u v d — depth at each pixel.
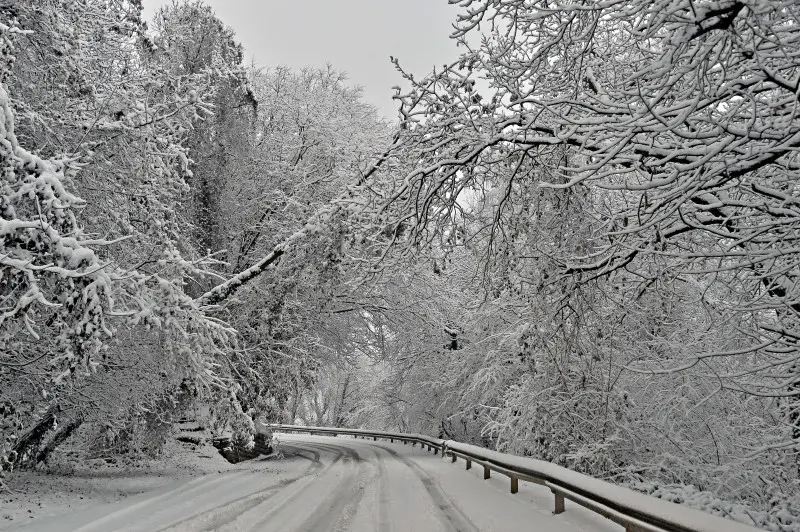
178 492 12.52
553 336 10.97
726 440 12.23
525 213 10.38
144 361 14.29
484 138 9.41
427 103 9.65
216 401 18.30
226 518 9.28
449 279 26.09
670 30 5.64
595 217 10.56
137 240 13.46
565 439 14.05
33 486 12.93
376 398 43.53
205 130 21.56
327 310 25.17
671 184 7.38
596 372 13.14
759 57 5.76
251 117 24.70
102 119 12.46
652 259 9.71
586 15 7.41
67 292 9.01
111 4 14.88
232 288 18.20
